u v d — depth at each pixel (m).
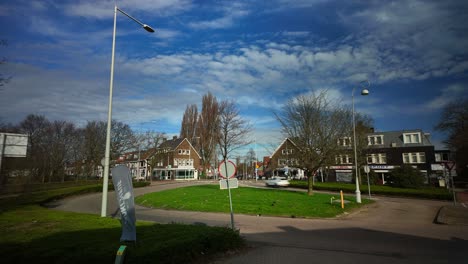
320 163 23.73
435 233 10.30
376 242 8.71
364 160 39.19
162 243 5.83
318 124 23.73
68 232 7.41
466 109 39.84
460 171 49.62
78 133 50.69
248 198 20.73
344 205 17.80
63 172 49.06
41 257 5.21
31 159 40.16
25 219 9.64
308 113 24.00
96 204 20.52
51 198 22.05
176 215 14.05
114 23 12.94
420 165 45.59
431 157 45.12
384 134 50.59
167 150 59.75
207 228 7.72
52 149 46.56
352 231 10.55
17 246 5.89
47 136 46.72
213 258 6.69
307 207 16.16
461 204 21.83
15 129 42.69
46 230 7.70
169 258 5.63
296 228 11.02
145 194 25.86
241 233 9.92
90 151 48.69
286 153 26.31
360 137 39.03
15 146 10.48
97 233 7.29
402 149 47.41
